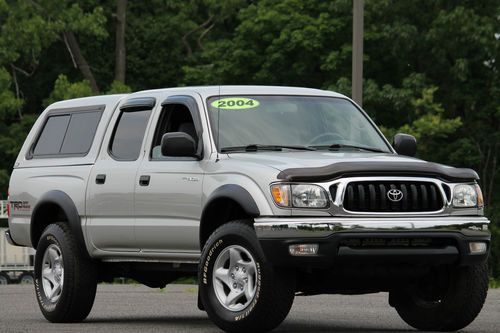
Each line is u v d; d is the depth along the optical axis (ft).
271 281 50.37
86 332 57.57
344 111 59.52
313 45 247.09
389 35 237.25
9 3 279.69
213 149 55.31
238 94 58.18
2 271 231.50
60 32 286.46
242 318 51.26
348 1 241.96
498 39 234.79
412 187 51.75
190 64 294.05
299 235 49.75
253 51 261.24
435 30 234.17
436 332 57.16
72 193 64.08
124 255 60.75
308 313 70.38
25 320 66.95
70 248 63.93
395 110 245.86
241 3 288.30
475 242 52.70
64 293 63.93
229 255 52.11
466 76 236.43
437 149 249.75
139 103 61.41
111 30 297.53
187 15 298.76
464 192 53.16
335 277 52.75
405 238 50.96
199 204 54.95
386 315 68.64
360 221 50.37
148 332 57.21
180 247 56.85
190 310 75.46
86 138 64.85
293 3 256.11
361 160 52.03
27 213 67.82
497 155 255.50
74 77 292.40
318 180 50.70
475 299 54.80
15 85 288.71
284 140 56.65
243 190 51.57
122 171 60.49
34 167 68.03
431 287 57.00
